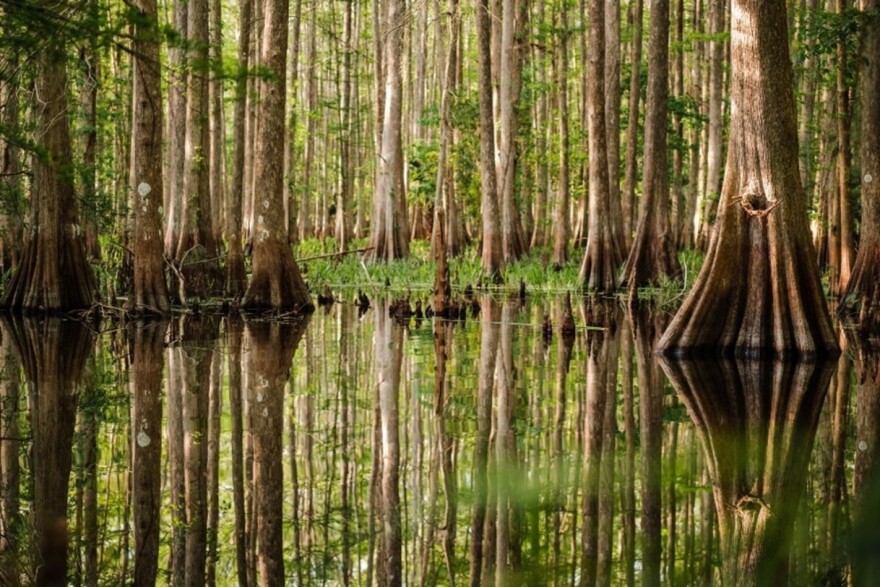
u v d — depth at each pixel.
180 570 3.85
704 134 30.56
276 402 7.50
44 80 13.10
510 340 11.76
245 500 4.87
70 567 3.84
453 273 22.08
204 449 5.95
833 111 18.44
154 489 5.08
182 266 15.89
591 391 7.80
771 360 9.72
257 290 14.90
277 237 14.98
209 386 8.23
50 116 13.34
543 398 7.49
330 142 42.22
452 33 26.31
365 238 35.59
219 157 22.38
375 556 3.86
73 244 14.19
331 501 4.75
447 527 4.14
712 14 22.94
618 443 5.69
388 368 9.30
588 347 10.98
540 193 31.36
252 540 4.25
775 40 9.72
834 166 17.47
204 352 10.41
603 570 3.29
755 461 5.14
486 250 22.06
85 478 5.27
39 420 6.73
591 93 19.81
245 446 6.02
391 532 4.20
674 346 10.20
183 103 17.92
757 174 9.85
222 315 14.79
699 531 3.78
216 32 20.58
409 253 25.69
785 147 9.80
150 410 7.16
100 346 10.78
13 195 14.59
